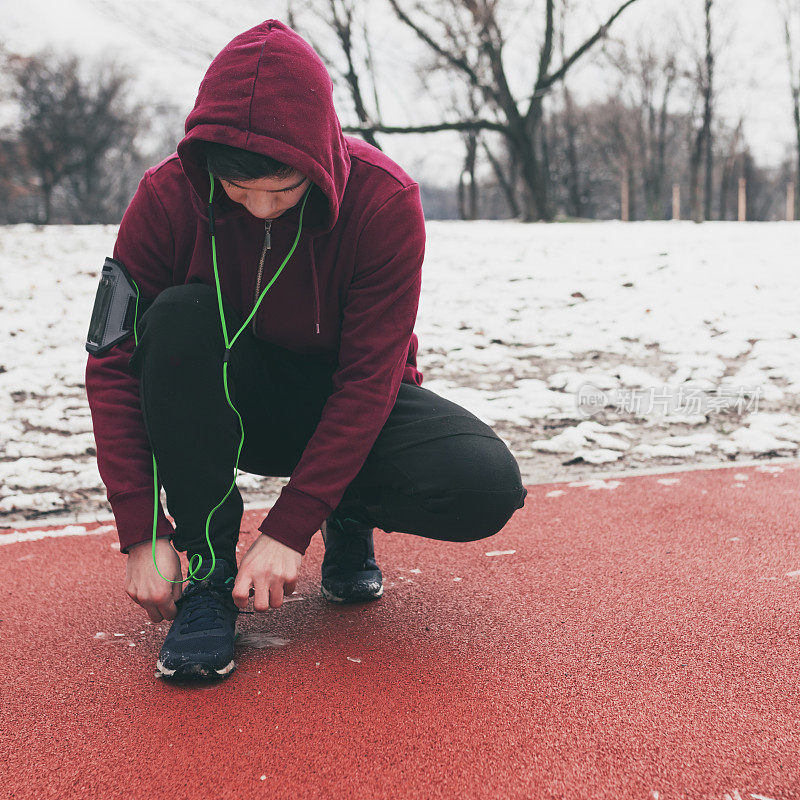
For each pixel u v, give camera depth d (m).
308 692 1.40
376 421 1.45
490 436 1.51
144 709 1.36
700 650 1.54
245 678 1.46
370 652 1.55
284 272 1.50
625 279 7.20
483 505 1.46
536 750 1.22
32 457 3.28
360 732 1.27
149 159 40.84
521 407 4.02
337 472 1.42
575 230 11.60
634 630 1.64
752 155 46.03
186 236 1.51
